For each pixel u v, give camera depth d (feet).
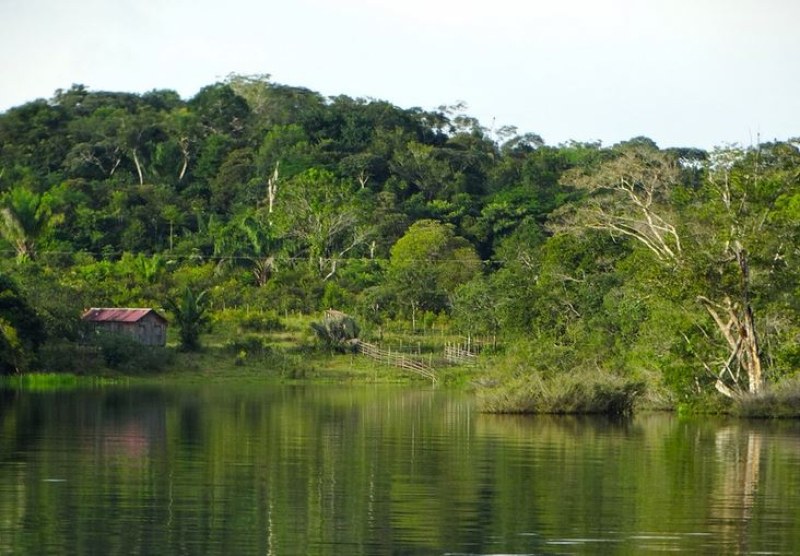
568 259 280.10
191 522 80.12
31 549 71.61
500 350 314.35
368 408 194.49
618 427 156.15
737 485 98.58
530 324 269.23
